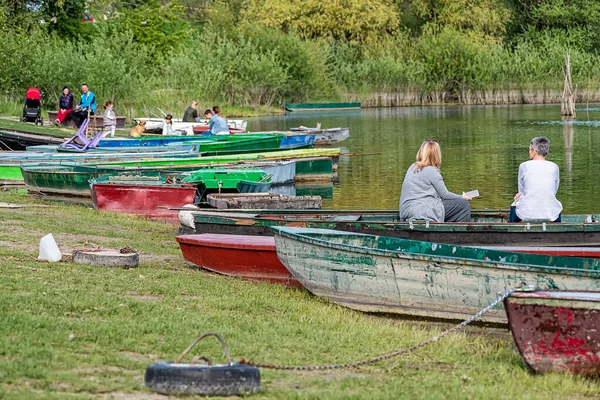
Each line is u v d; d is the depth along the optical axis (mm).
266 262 15164
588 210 25922
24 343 9344
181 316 11359
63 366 8750
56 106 61562
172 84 69375
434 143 15906
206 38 81312
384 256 12969
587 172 34000
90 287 12734
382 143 48156
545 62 88875
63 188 27438
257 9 101625
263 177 26500
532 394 8977
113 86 61469
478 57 91125
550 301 9594
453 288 12578
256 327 11281
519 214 15867
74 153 34250
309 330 11430
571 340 9602
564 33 104812
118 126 52562
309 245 13672
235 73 78812
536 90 88500
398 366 9969
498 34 108562
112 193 23734
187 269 15758
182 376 8148
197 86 69375
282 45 87438
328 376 9320
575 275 11789
